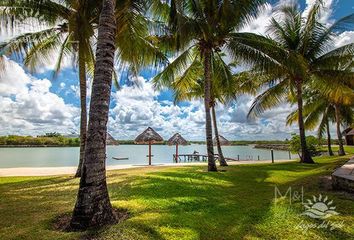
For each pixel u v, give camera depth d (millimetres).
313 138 30109
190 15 13711
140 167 18266
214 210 6285
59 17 12234
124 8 8859
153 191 8266
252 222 5367
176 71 15461
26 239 4469
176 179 10523
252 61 13359
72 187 9570
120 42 11094
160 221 5211
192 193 8258
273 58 13211
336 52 17609
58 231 4910
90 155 5336
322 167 14438
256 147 99688
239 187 9695
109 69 5871
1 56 11664
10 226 5184
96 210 5117
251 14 13109
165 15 12984
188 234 4668
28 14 11031
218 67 16953
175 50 14438
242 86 19203
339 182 7805
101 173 5379
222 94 19750
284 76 18938
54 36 13383
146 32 12578
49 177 12977
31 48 13148
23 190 9234
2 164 27328
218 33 14062
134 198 7285
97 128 5480
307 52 18500
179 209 6297
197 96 22781
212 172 13250
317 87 19250
